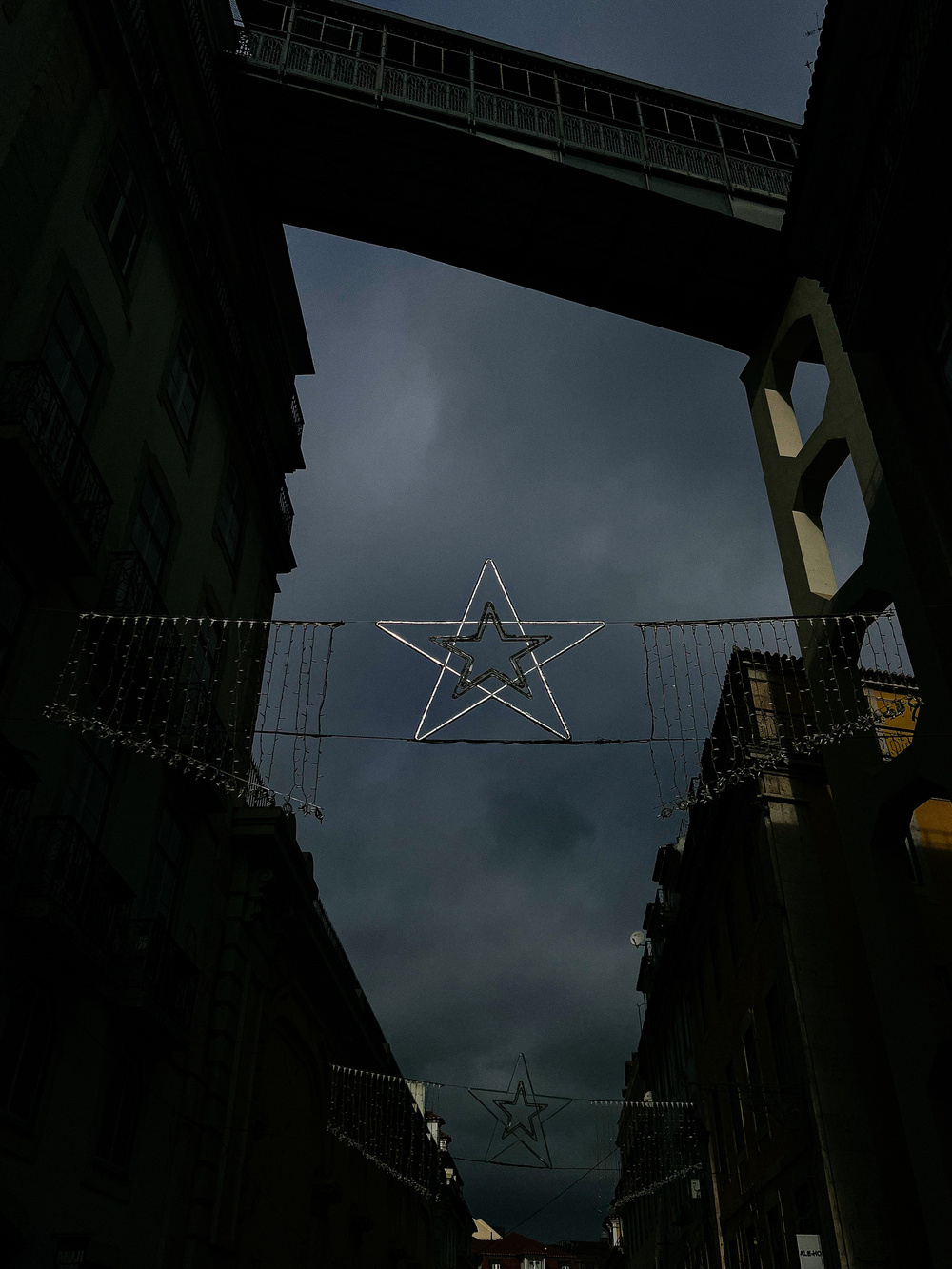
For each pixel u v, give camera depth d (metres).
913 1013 12.49
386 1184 29.50
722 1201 22.09
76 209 11.87
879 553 13.92
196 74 15.99
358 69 18.41
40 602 10.52
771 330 20.02
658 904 29.02
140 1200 12.05
